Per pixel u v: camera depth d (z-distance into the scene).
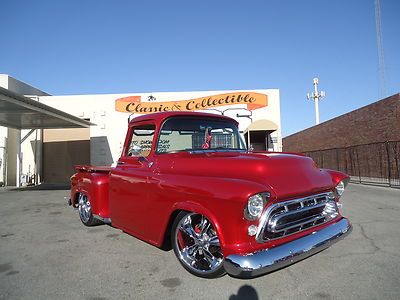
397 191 11.32
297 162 3.60
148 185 4.04
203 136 4.57
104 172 5.62
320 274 3.58
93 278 3.64
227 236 2.99
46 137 20.11
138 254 4.46
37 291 3.33
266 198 2.96
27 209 8.77
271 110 18.22
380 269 3.71
